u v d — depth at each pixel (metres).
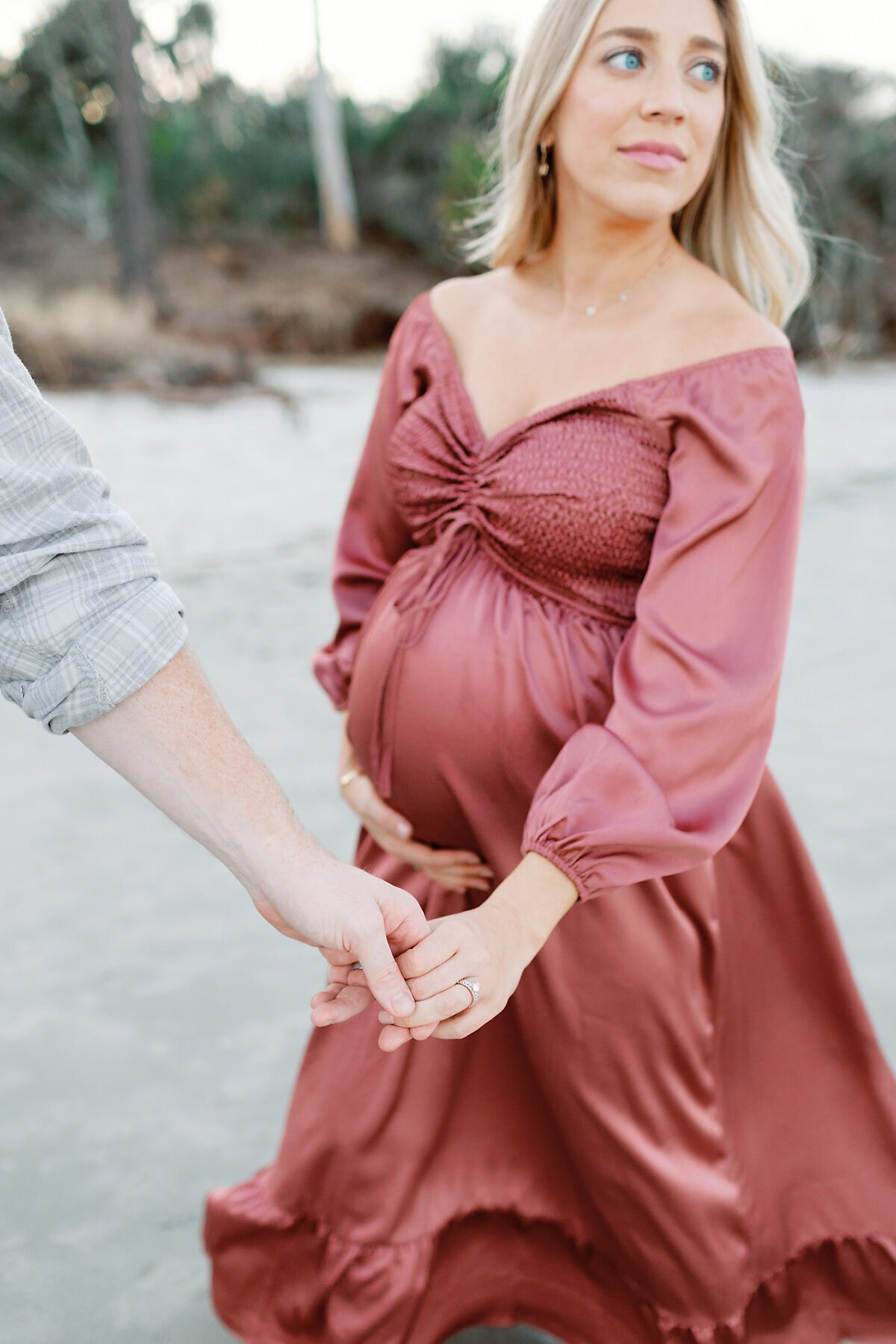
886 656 4.44
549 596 1.35
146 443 9.38
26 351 13.58
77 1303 1.61
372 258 24.66
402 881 1.55
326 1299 1.46
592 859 1.15
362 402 12.70
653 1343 1.41
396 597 1.43
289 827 1.02
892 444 9.62
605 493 1.29
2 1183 1.84
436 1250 1.47
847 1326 1.45
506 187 1.46
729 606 1.21
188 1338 1.55
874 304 20.52
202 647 4.39
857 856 2.83
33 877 2.79
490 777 1.35
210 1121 1.98
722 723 1.18
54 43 27.27
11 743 3.67
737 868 1.43
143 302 18.92
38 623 0.92
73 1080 2.07
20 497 0.91
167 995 2.33
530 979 1.35
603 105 1.28
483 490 1.37
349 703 1.51
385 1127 1.44
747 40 1.34
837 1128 1.44
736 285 1.53
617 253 1.35
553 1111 1.39
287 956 2.48
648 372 1.30
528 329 1.42
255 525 6.32
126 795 3.28
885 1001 2.22
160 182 26.06
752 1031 1.44
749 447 1.23
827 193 20.95
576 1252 1.49
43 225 24.81
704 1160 1.36
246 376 13.56
